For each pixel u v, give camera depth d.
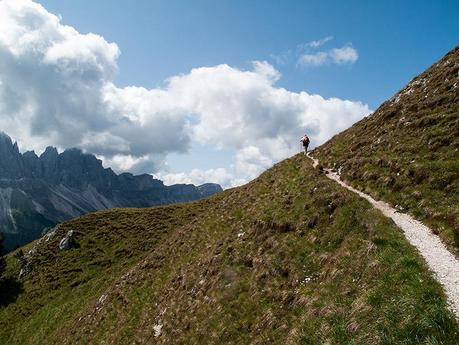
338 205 30.02
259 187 49.50
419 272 18.30
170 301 37.53
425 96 39.59
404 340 14.85
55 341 52.94
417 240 22.02
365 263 21.77
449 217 22.75
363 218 26.38
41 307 69.88
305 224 30.98
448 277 17.61
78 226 94.50
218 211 53.06
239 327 26.16
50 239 92.44
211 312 29.83
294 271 26.94
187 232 53.78
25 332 63.69
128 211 101.12
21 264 88.81
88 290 68.00
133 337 37.31
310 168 42.28
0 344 64.69
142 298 44.41
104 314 47.00
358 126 47.69
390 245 22.02
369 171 33.31
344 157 40.22
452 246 20.45
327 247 26.94
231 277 32.06
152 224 89.19
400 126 37.59
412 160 30.91
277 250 30.30
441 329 14.48
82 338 45.25
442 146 30.62
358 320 17.75
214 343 26.45
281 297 25.70
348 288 20.83
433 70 43.25
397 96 45.34
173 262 48.19
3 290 80.38
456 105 34.22
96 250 83.62
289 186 41.09
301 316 22.08
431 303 15.87
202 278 36.00
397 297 17.22
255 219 37.81
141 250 78.31
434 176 27.34
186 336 29.70
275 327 23.67
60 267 81.19
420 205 25.67
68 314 61.09
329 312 19.98
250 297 28.14
